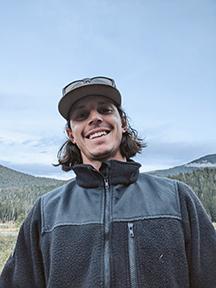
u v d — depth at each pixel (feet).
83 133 2.45
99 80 2.45
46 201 2.49
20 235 2.52
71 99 2.46
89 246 2.16
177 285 2.09
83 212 2.28
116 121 2.44
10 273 2.51
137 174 2.39
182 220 2.22
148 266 2.07
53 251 2.22
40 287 2.39
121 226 2.17
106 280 2.06
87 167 2.35
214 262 2.23
